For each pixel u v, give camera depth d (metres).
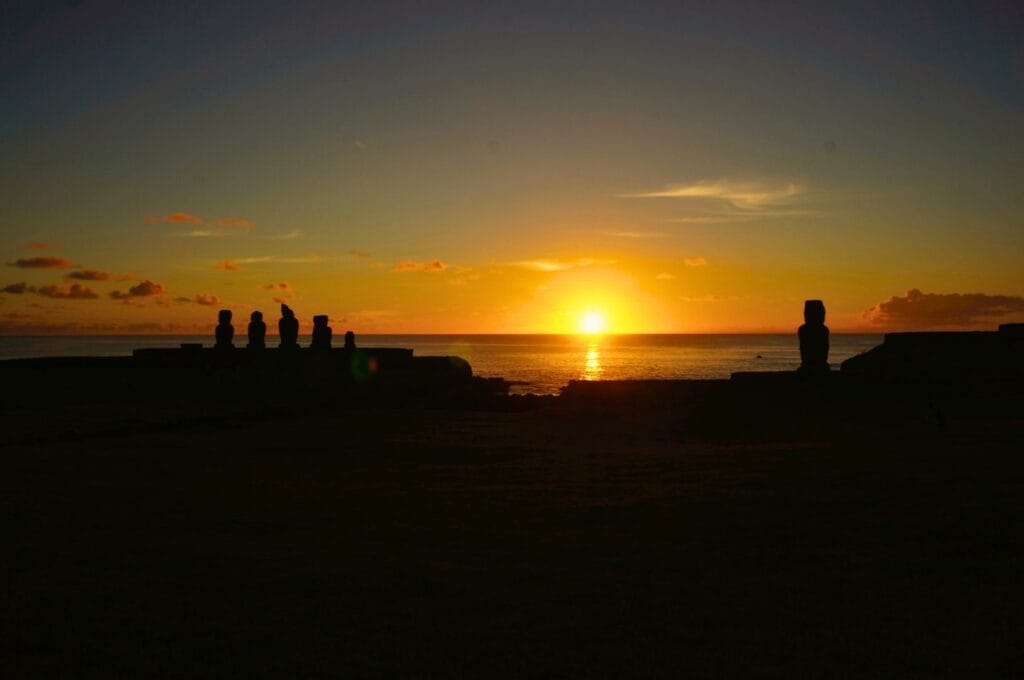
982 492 14.73
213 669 7.55
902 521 12.82
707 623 8.59
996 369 37.75
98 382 44.31
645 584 9.91
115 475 18.70
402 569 10.64
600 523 13.30
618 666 7.54
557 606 9.13
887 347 42.44
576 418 31.88
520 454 22.42
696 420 30.14
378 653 7.87
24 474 18.78
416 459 21.50
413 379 51.59
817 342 36.53
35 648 8.09
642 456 21.53
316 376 47.44
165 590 9.81
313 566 10.81
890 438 23.59
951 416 28.41
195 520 13.77
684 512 14.04
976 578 9.97
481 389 55.69
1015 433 23.62
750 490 15.95
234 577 10.33
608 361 129.25
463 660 7.70
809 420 29.03
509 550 11.60
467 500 15.52
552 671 7.46
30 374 47.22
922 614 8.77
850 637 8.16
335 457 21.95
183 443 24.97
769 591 9.59
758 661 7.64
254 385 44.16
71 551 11.65
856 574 10.19
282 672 7.48
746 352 176.88
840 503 14.35
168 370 48.00
